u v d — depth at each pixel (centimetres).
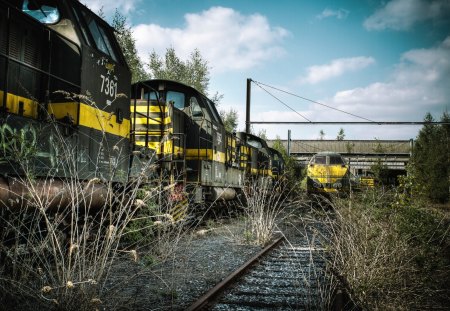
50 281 413
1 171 427
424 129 3278
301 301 448
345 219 668
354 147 5116
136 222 666
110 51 691
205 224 1111
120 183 653
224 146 1287
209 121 1129
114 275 512
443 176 2592
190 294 470
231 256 705
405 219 695
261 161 1939
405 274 527
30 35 564
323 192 1952
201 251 724
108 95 637
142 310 405
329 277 529
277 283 528
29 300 377
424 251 574
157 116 959
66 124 523
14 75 529
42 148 477
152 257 579
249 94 2291
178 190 862
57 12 588
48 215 494
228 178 1327
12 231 453
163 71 2948
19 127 444
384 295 459
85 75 575
